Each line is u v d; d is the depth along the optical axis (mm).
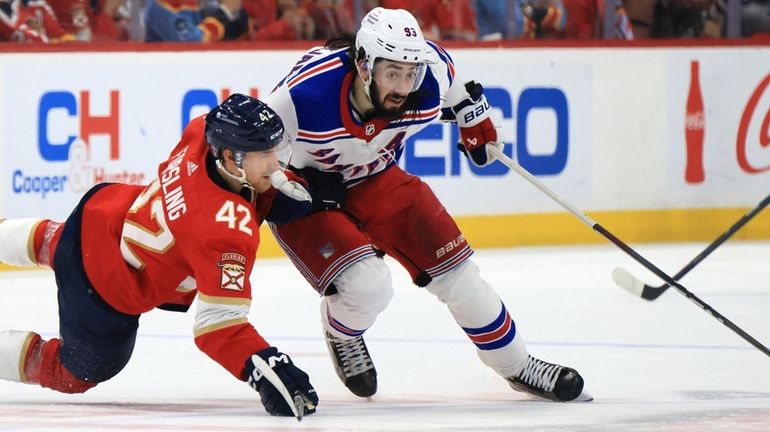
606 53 28750
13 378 12133
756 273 24750
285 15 27141
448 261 12688
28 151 24922
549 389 12773
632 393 13602
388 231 12875
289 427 10438
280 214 11844
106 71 25406
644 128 29125
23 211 24938
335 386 14258
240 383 14062
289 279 23906
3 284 23234
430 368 15344
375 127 12078
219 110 10781
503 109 28094
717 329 18500
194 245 10758
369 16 11664
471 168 27781
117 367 12070
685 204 29516
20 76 24797
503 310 12820
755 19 30312
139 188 11781
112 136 25547
